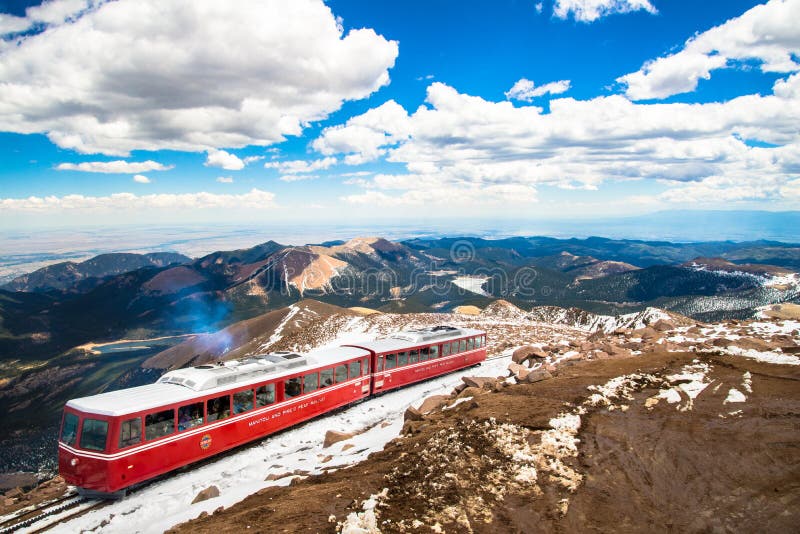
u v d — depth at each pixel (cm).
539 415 1666
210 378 2133
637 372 2045
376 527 1041
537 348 3148
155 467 1889
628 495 1146
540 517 1073
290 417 2488
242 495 1490
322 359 2739
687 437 1390
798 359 1969
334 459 1780
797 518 984
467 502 1146
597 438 1445
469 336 3884
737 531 978
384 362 3136
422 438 1702
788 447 1264
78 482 1791
